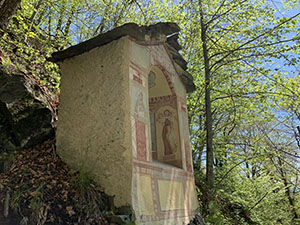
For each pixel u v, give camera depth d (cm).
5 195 423
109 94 554
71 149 565
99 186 503
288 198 1352
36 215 406
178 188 636
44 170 518
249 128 1302
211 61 1128
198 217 676
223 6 1021
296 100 854
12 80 617
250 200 1002
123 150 505
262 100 923
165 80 741
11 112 585
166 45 748
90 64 600
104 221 445
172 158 715
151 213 505
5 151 564
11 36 849
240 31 970
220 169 1080
